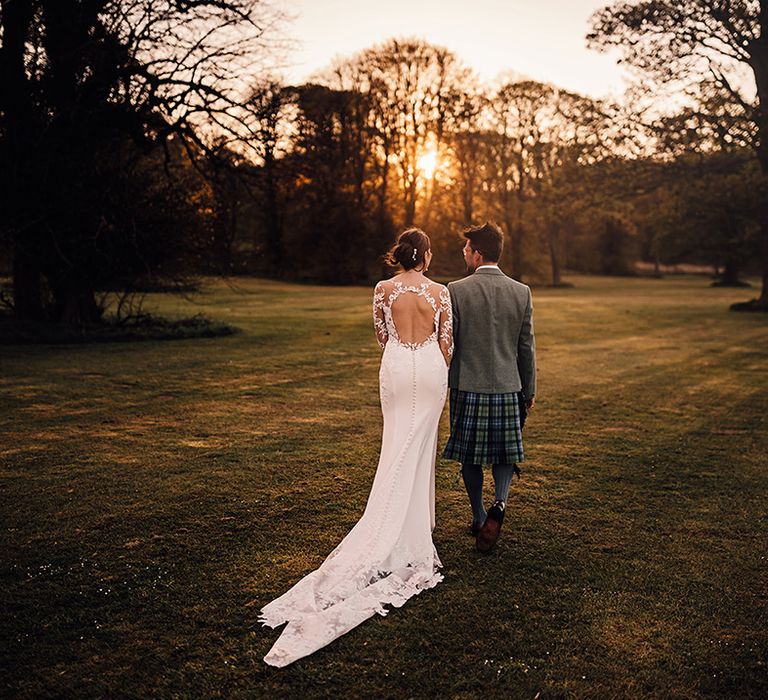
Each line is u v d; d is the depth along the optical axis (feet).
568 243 204.44
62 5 42.27
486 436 12.48
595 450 19.72
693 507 14.98
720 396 28.32
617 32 74.18
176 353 39.01
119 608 10.16
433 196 142.41
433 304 12.26
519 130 137.80
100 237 44.32
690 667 8.95
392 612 10.22
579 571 11.71
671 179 81.41
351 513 14.19
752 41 71.31
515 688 8.43
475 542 12.94
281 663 8.77
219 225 52.29
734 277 151.84
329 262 135.13
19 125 41.22
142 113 45.47
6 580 10.99
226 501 14.80
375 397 27.02
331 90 123.24
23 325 44.83
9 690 8.20
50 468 17.07
